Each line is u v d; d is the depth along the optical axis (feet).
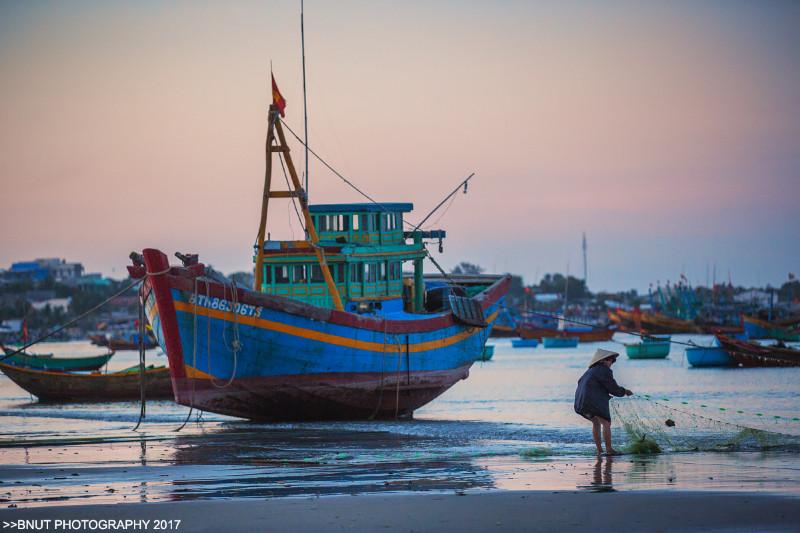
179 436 202.28
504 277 315.58
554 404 310.65
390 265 267.80
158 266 212.64
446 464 150.00
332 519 107.96
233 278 216.33
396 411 244.83
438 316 256.11
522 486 127.03
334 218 260.62
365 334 232.53
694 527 102.89
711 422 197.77
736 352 511.81
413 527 104.37
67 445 187.21
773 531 100.73
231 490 127.75
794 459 151.33
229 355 217.36
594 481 130.31
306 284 249.14
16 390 425.69
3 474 144.25
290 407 227.81
